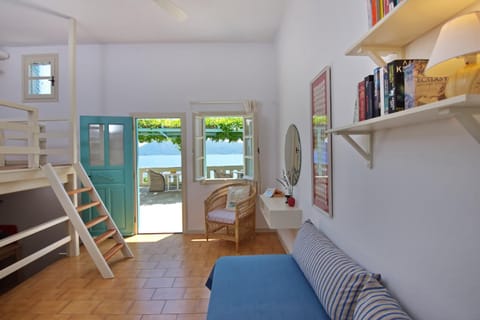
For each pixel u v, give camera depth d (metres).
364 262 1.63
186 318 2.35
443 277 1.03
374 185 1.50
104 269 3.12
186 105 4.89
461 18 0.77
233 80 4.91
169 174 9.12
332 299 1.48
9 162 4.73
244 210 4.13
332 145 2.12
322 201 2.35
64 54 4.88
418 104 0.94
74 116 3.96
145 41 4.80
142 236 4.70
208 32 4.49
